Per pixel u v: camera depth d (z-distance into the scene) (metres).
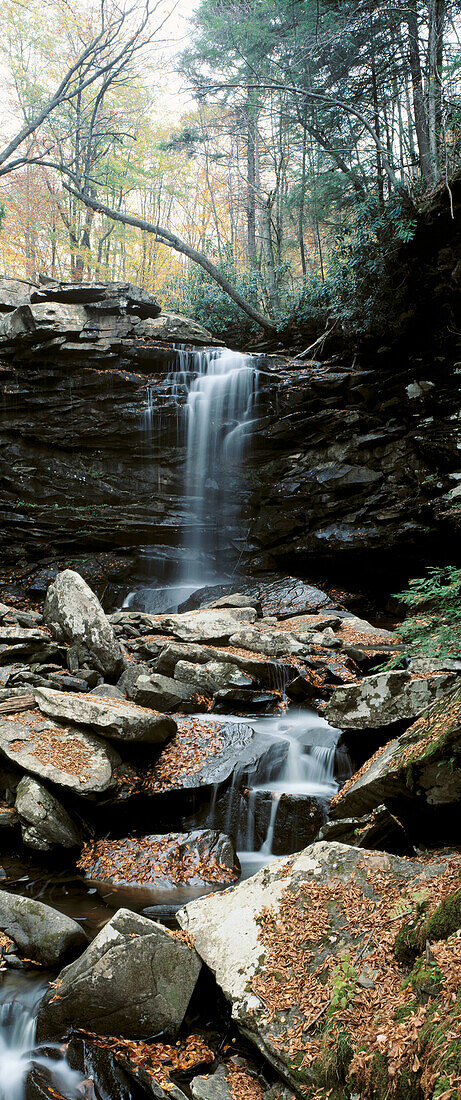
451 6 13.81
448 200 11.91
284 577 12.48
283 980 3.30
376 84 15.45
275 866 4.09
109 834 5.98
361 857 3.89
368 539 12.62
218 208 31.11
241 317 17.62
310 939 3.46
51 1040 3.61
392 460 13.02
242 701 7.43
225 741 6.55
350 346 14.62
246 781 6.18
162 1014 3.54
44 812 5.57
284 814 5.77
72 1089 3.33
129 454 14.87
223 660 7.92
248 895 3.96
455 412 12.48
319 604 11.26
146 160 26.86
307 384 13.84
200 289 18.17
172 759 6.32
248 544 14.29
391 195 12.52
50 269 26.22
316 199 17.53
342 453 13.47
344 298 13.95
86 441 14.74
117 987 3.57
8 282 15.17
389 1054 2.58
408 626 4.38
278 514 13.79
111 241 31.59
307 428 13.89
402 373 13.11
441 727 4.16
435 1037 2.44
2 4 19.42
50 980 4.07
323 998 3.10
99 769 5.85
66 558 14.64
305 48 15.17
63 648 7.81
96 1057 3.42
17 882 5.29
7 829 5.70
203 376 14.55
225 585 12.67
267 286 20.69
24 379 14.58
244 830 5.93
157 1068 3.29
